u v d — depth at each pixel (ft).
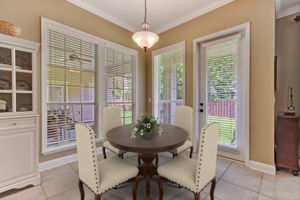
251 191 5.95
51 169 7.95
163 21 11.19
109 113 8.73
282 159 7.25
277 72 9.23
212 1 8.90
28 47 6.28
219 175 7.16
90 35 9.65
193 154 9.91
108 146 7.88
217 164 8.31
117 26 11.34
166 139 5.65
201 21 9.89
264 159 7.52
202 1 8.89
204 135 4.38
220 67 9.40
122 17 10.71
